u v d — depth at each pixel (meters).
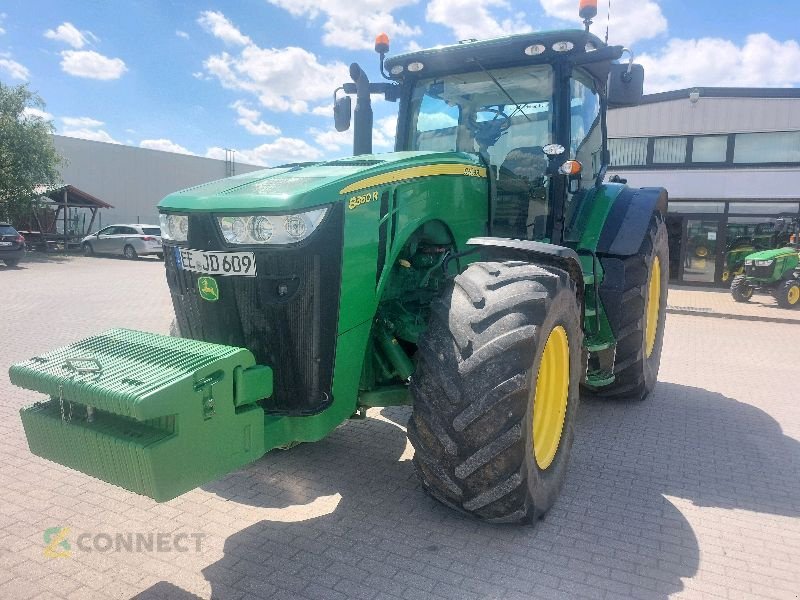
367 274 3.04
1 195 23.42
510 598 2.55
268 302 2.79
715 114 16.12
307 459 3.99
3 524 3.12
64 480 3.64
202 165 42.25
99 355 2.57
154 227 24.70
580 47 3.99
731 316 12.02
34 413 2.49
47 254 25.28
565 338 3.28
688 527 3.20
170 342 2.65
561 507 3.39
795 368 7.31
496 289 2.92
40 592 2.56
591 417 5.09
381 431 4.54
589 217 4.71
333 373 2.93
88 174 36.97
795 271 13.31
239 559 2.82
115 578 2.66
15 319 9.22
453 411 2.76
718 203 16.59
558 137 4.15
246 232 2.75
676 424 4.93
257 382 2.56
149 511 3.28
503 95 4.33
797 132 15.55
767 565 2.86
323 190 2.79
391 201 3.17
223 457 2.44
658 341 5.82
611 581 2.69
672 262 17.31
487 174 4.02
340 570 2.74
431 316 2.97
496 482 2.80
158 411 2.15
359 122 4.46
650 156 16.97
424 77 4.61
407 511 3.29
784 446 4.46
